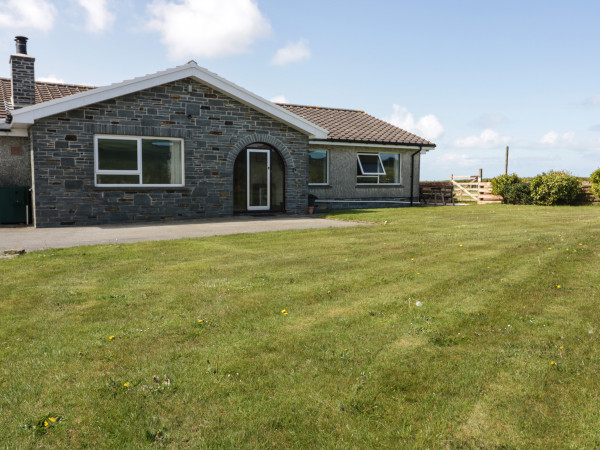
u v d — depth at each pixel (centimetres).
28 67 1327
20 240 954
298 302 499
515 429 265
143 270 661
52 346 381
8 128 1273
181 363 350
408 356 360
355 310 471
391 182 2111
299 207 1596
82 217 1250
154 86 1304
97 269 670
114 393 305
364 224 1227
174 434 262
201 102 1397
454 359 354
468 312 461
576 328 414
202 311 470
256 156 1547
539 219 1321
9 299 516
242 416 279
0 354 366
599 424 268
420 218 1373
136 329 420
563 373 329
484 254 760
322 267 673
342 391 307
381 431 264
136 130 1300
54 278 614
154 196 1346
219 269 664
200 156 1409
